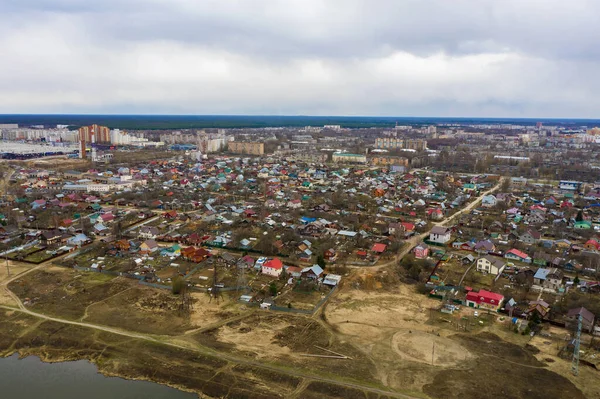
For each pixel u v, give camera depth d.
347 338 87.69
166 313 97.38
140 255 132.25
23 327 91.19
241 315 97.00
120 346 84.56
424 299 106.38
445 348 84.19
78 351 83.94
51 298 104.12
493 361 79.88
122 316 95.88
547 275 114.88
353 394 70.62
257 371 76.56
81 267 122.81
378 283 114.88
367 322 94.44
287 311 98.94
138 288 109.94
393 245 138.12
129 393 72.94
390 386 72.69
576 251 142.25
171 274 118.62
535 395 70.50
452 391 71.44
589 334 88.94
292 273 118.38
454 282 116.06
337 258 132.00
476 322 94.50
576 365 75.94
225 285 111.81
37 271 120.31
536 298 106.62
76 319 94.56
